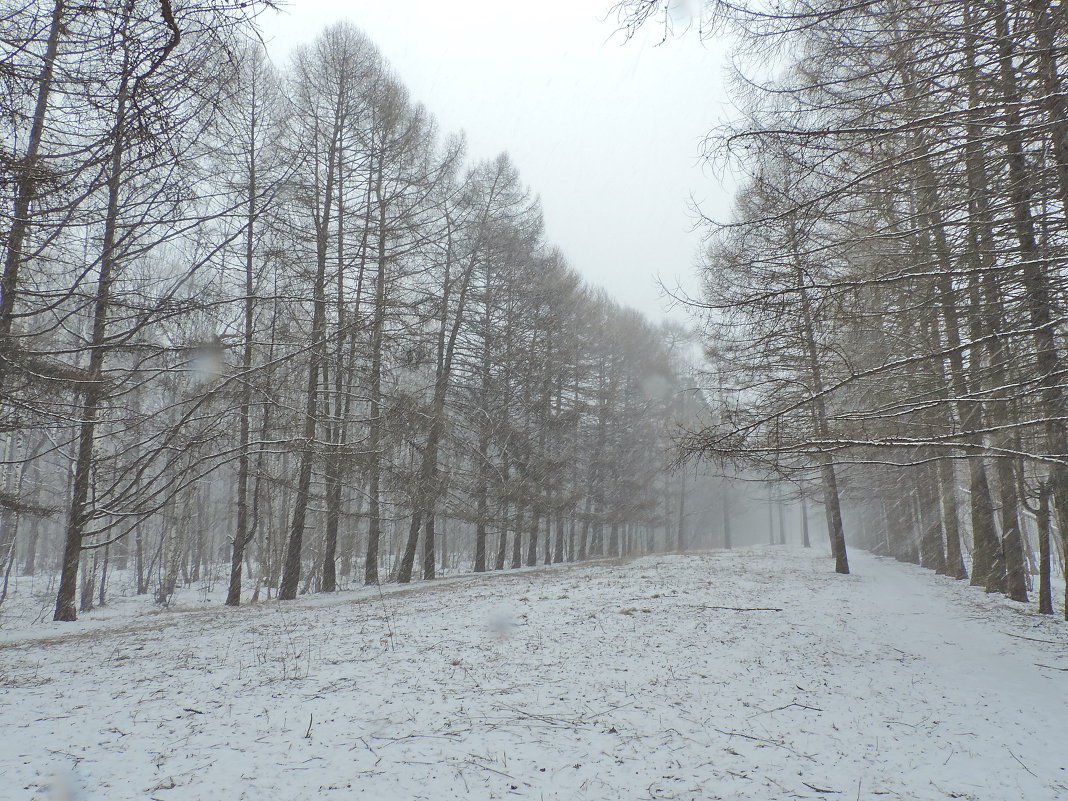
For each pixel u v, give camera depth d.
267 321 16.34
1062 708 6.63
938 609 12.72
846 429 7.29
